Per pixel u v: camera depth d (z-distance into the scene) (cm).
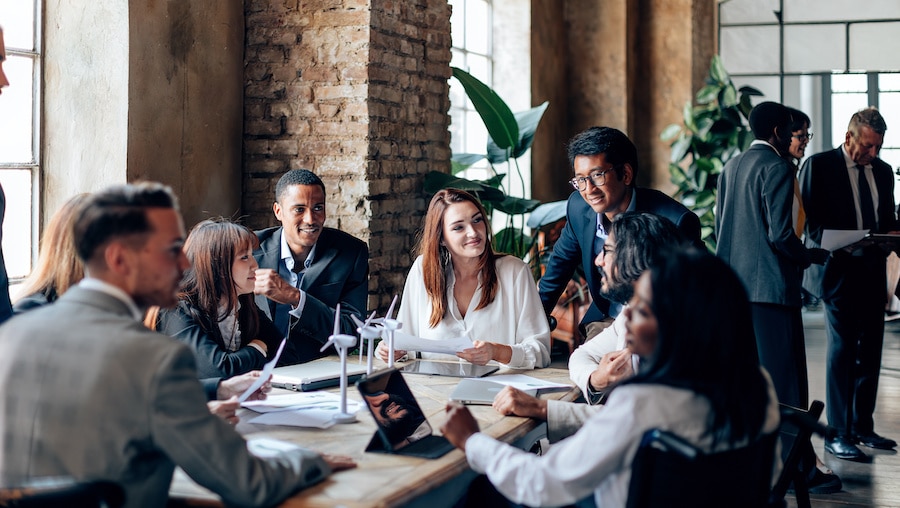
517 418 261
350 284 393
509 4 841
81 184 420
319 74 501
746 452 193
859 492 433
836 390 493
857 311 488
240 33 505
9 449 179
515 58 842
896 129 1091
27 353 181
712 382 187
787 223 411
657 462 187
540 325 353
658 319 189
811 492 432
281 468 191
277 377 297
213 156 482
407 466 214
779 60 1041
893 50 1012
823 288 489
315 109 502
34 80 417
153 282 187
